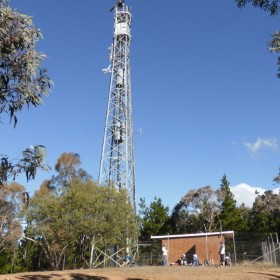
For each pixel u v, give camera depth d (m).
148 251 46.94
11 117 10.35
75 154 58.91
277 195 70.12
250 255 38.81
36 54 10.62
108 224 39.69
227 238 47.03
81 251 45.75
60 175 56.94
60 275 20.67
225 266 28.05
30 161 10.47
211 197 72.25
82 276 20.23
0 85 10.01
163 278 19.06
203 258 42.66
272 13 12.28
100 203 40.06
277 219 67.31
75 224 39.62
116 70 49.62
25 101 10.46
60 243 43.38
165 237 44.56
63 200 40.94
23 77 10.45
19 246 58.44
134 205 46.12
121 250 41.88
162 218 67.00
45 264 55.19
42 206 40.62
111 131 47.56
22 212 42.25
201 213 71.81
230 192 73.06
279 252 33.72
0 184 10.37
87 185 42.47
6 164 10.32
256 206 71.06
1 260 56.81
